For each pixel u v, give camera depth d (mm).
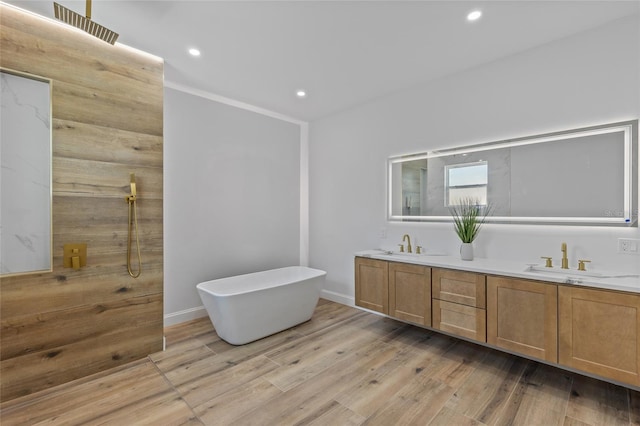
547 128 2357
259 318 2764
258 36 2256
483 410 1803
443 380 2125
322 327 3113
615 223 2084
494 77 2627
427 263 2576
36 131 2012
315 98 3502
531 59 2432
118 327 2344
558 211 2314
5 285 1901
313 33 2219
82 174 2184
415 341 2775
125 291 2381
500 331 2168
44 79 2023
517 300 2090
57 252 2082
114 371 2260
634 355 1664
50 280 2053
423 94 3107
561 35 2248
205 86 3182
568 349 1881
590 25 2127
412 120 3197
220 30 2180
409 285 2699
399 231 3316
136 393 1987
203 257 3359
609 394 1948
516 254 2518
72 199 2139
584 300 1825
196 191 3297
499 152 2602
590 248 2182
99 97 2260
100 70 2262
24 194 1977
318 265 4207
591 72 2170
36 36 2002
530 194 2447
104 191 2283
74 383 2102
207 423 1708
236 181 3646
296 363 2367
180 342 2738
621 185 2062
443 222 2973
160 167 2588
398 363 2365
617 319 1719
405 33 2221
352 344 2711
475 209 2750
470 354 2518
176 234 3148
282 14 1999
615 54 2080
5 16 1898
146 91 2502
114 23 2088
